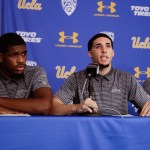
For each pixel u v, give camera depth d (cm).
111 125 102
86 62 259
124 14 265
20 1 252
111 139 102
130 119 103
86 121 101
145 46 267
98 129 101
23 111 143
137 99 203
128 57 265
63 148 99
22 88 177
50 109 152
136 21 266
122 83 205
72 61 258
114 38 263
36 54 253
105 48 203
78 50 258
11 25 251
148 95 205
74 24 258
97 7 261
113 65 262
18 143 96
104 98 201
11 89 176
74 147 100
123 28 264
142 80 266
